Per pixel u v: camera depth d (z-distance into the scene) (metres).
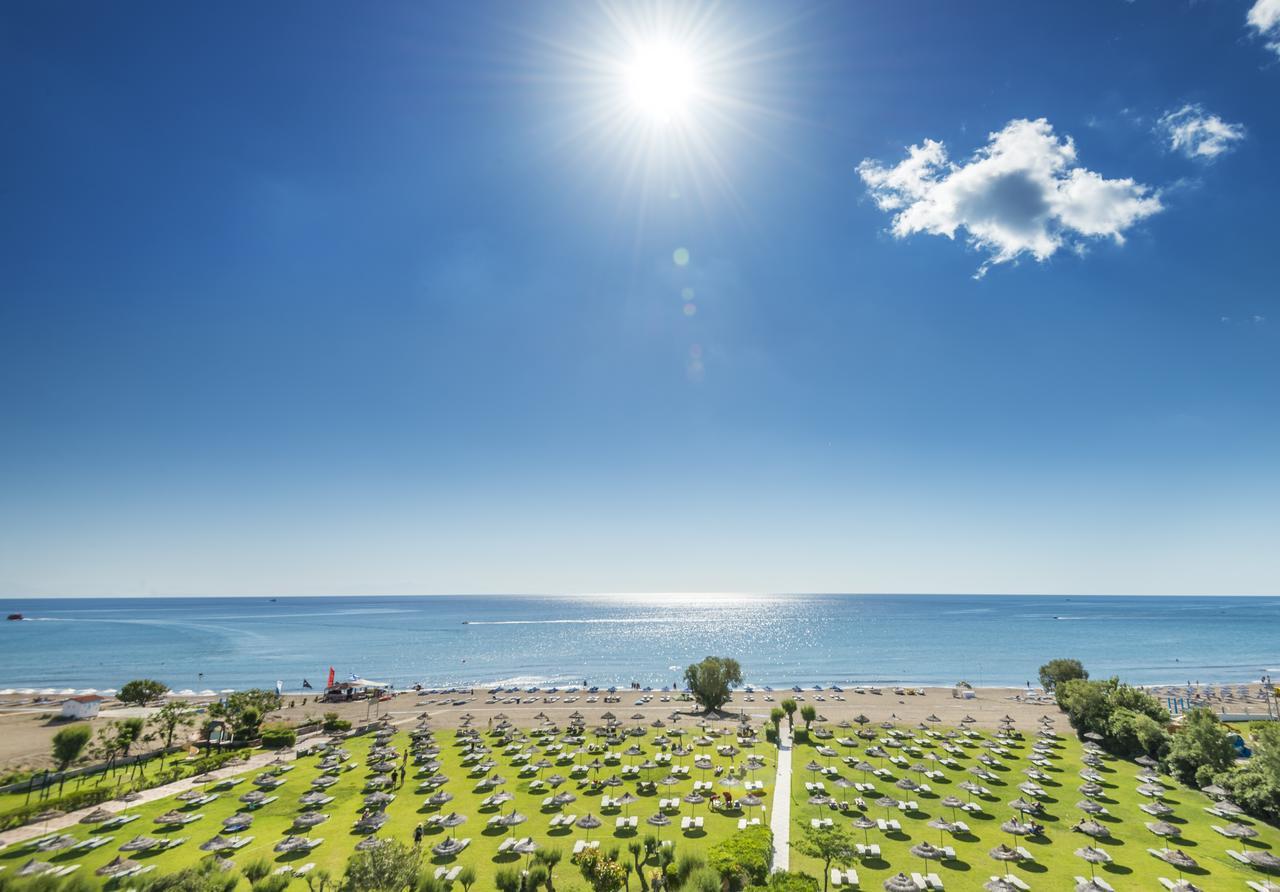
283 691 132.62
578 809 51.41
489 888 37.84
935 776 60.06
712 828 46.72
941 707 103.19
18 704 105.94
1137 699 72.31
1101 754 67.81
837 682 145.00
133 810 50.22
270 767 63.19
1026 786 57.00
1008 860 41.34
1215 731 56.41
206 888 30.95
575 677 155.00
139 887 31.44
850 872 39.41
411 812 51.00
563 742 75.50
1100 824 47.28
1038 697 114.31
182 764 64.25
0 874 37.56
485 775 62.16
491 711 100.06
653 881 37.00
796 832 46.22
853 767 63.91
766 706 103.69
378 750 72.00
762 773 61.69
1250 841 43.91
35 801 53.12
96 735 81.56
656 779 59.75
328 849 43.00
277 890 32.34
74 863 40.00
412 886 33.19
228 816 49.34
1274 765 47.41
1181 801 52.84
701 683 99.12
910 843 44.62
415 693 120.12
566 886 37.44
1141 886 37.72
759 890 29.70
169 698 112.12
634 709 101.81
